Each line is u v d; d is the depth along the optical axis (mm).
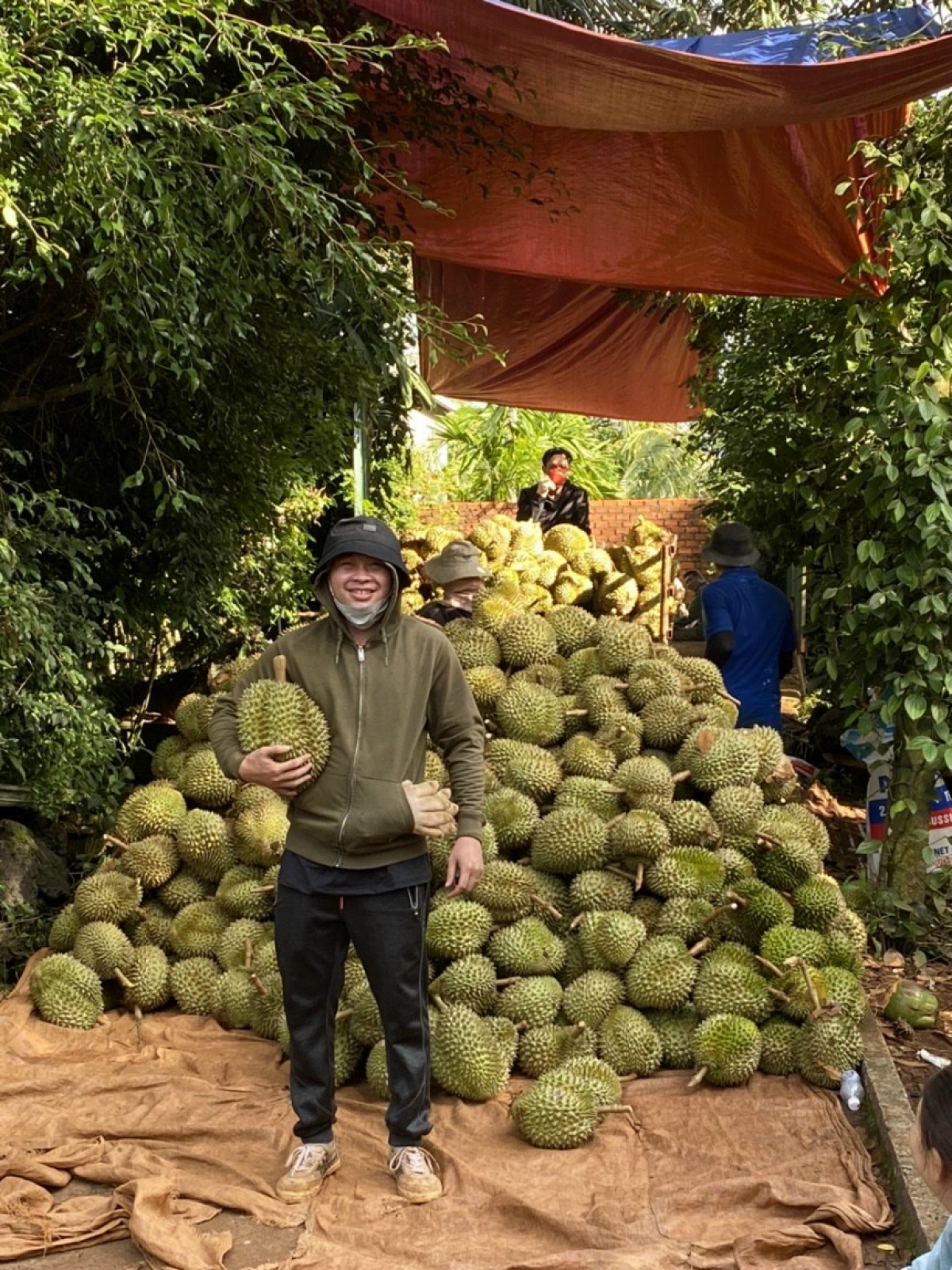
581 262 7281
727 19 8633
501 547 9172
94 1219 3139
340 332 6172
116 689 7113
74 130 3684
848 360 5695
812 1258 2945
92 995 4445
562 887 4492
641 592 9477
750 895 4363
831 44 5426
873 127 5852
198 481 6242
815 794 7984
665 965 4090
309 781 3150
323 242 5020
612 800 4641
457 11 4793
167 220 4012
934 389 5105
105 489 6129
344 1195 3293
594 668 5582
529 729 5086
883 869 5594
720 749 4770
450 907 4148
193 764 5148
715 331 9938
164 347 4441
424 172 6520
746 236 6789
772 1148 3535
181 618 6879
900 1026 4504
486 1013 4109
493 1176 3342
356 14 5098
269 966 4305
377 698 3139
